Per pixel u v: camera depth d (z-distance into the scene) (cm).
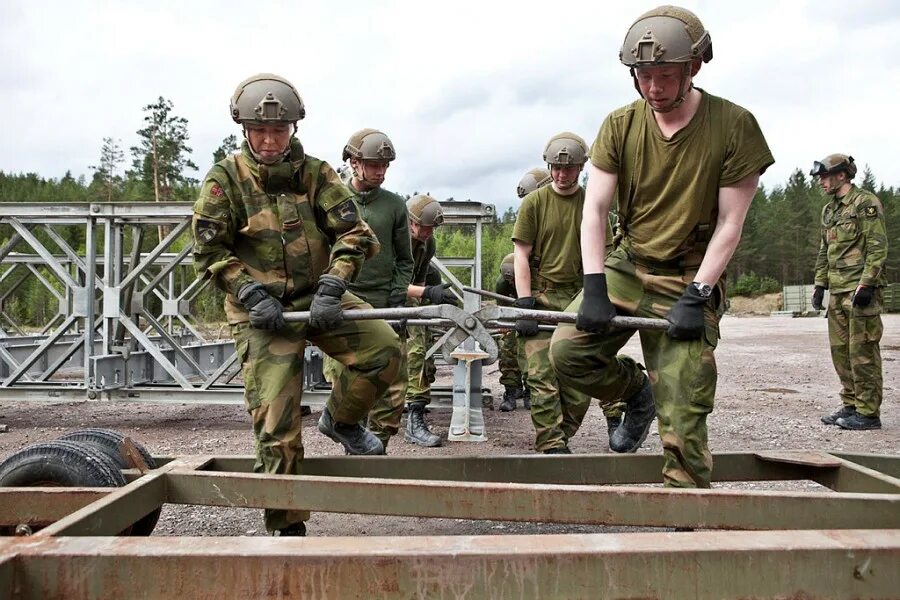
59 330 695
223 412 799
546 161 509
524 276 520
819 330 2492
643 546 197
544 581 194
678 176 315
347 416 366
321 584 195
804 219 6775
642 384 400
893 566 197
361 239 338
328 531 377
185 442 614
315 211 344
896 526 254
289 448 316
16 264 1054
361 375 349
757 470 337
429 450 581
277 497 284
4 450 579
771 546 196
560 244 519
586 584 194
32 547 200
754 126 309
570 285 525
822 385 1013
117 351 719
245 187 333
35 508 271
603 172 330
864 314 668
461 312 321
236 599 195
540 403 493
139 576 196
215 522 389
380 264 521
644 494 263
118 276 705
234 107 320
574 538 203
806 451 338
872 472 297
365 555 195
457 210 765
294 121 320
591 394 377
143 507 273
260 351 324
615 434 418
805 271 6912
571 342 353
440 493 274
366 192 520
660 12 296
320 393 691
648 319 314
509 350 796
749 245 6938
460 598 194
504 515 270
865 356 669
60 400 693
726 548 196
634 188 328
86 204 686
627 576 194
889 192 7525
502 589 194
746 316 4597
